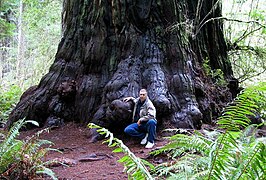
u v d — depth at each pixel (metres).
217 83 9.62
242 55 12.31
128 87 7.77
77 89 8.57
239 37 11.95
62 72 8.83
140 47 8.36
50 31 16.11
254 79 12.88
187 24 9.02
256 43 13.21
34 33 16.73
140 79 8.00
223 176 2.81
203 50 9.85
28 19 15.30
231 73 10.83
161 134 7.51
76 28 8.99
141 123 6.87
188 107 8.00
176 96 8.12
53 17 14.96
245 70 12.09
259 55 11.80
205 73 9.37
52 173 4.54
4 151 4.77
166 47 8.46
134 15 8.44
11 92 14.02
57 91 8.63
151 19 8.49
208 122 8.59
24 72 17.73
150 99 7.62
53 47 16.39
